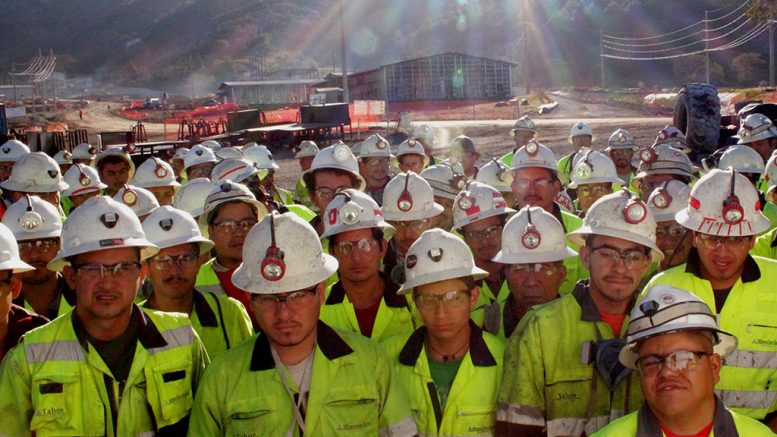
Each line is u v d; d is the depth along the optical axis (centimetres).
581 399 383
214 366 368
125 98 13612
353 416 361
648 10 9744
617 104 5347
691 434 307
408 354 404
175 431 377
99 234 361
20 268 386
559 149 2242
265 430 355
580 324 389
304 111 3425
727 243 388
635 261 383
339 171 672
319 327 370
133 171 916
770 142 920
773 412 392
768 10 2823
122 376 372
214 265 534
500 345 409
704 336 303
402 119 3531
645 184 688
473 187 552
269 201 736
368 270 462
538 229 439
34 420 357
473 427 393
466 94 6881
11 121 6769
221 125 4216
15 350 367
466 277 387
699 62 8200
